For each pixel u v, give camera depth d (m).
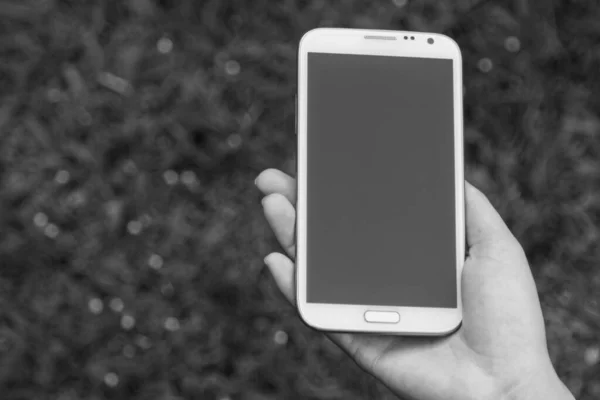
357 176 1.55
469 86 2.31
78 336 2.11
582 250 2.16
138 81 2.34
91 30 2.38
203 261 2.14
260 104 2.31
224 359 2.12
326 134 1.56
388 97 1.58
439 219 1.54
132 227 2.19
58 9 2.44
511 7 2.37
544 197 2.20
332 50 1.59
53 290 2.16
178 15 2.41
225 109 2.30
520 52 2.33
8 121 2.32
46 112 2.33
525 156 2.24
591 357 2.04
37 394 2.11
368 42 1.59
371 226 1.54
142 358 2.10
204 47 2.36
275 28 2.40
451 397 1.44
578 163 2.25
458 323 1.50
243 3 2.41
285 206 1.60
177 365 2.09
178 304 2.14
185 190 2.25
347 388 2.07
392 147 1.56
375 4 2.36
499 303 1.44
